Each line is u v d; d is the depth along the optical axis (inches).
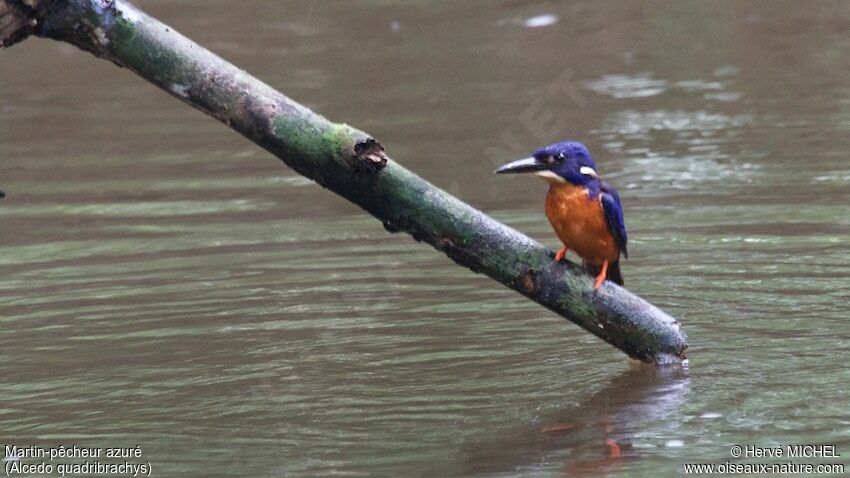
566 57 872.9
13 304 478.0
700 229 542.9
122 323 453.4
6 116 812.0
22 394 384.2
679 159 654.5
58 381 395.2
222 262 528.4
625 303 375.2
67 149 736.3
